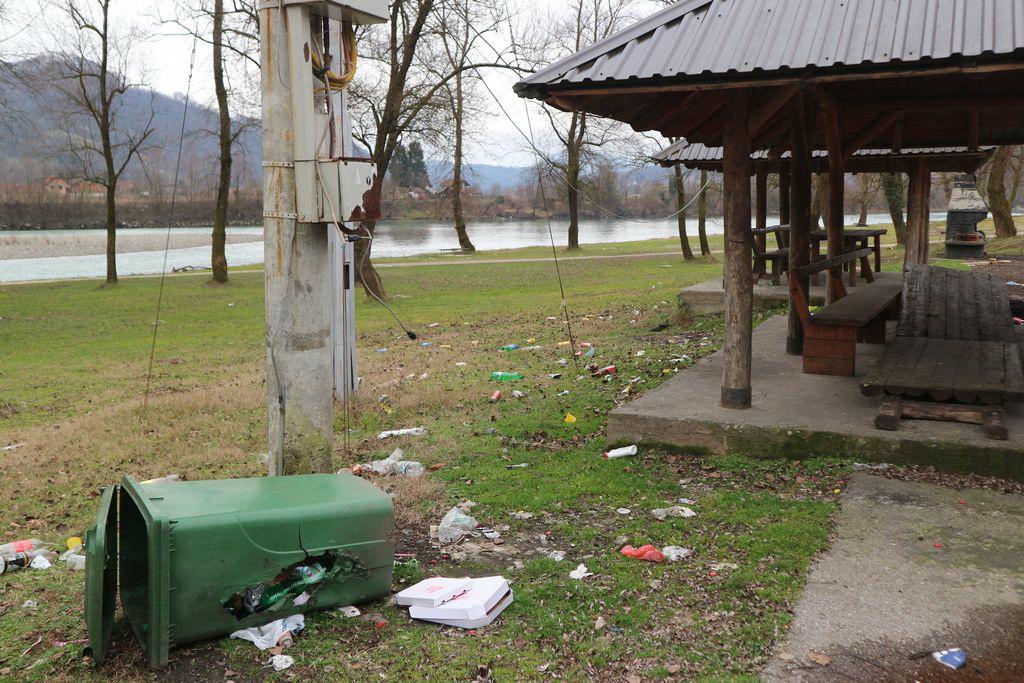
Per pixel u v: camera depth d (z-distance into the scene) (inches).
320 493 174.6
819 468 254.4
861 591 174.7
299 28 207.8
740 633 159.2
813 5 255.9
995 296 431.5
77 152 1369.3
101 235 3139.8
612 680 144.6
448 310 898.1
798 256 386.3
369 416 378.9
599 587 180.9
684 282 1052.5
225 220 1352.1
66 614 177.0
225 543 156.2
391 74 941.8
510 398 395.9
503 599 173.6
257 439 364.2
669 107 302.5
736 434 271.6
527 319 753.6
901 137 493.0
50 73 1262.3
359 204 209.6
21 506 278.1
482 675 146.7
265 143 214.7
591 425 331.3
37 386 574.9
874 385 272.7
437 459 297.4
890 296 442.3
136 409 442.3
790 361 386.0
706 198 1520.7
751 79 236.4
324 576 167.6
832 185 401.7
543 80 252.1
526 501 241.1
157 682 146.0
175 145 1396.4
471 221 4667.8
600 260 1608.0
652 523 219.9
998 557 189.5
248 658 153.4
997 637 155.9
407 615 171.0
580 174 1788.9
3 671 152.0
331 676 147.2
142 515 154.2
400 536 218.4
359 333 746.2
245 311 1031.0
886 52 220.5
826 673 144.9
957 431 255.1
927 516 213.9
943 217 2541.8
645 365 454.0
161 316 1000.2
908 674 144.6
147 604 166.6
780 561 189.8
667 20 266.8
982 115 433.4
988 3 231.3
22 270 1863.9
